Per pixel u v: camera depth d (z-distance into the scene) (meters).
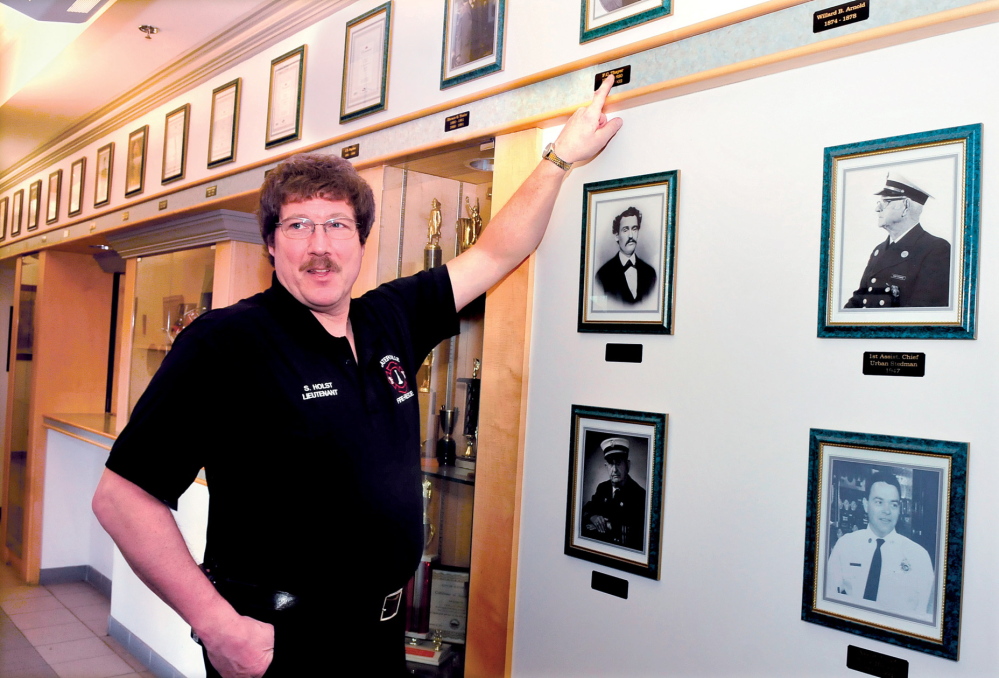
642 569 1.52
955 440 1.11
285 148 2.70
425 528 2.18
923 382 1.15
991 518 1.08
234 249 3.10
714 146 1.45
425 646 2.12
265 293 1.44
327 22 2.54
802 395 1.30
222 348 1.31
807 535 1.26
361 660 1.37
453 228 2.43
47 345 5.04
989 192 1.10
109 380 5.34
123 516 1.21
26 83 3.79
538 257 1.82
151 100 3.68
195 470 1.31
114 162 4.11
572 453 1.67
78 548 5.11
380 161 2.22
